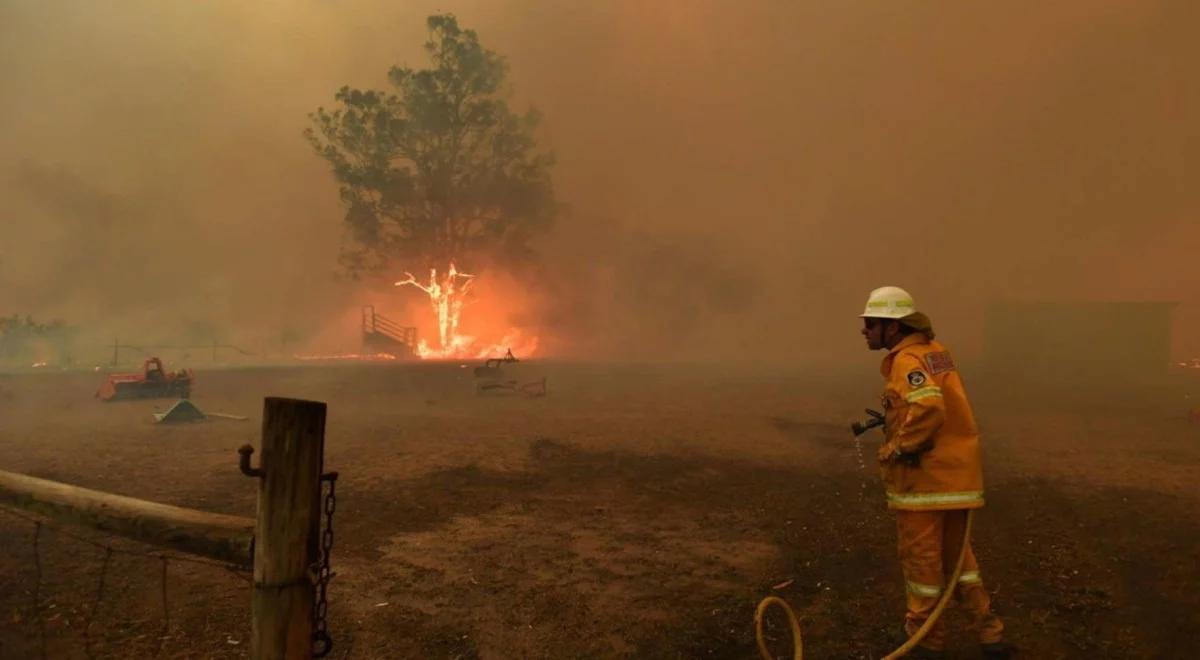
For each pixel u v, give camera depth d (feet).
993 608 14.62
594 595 15.33
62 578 15.24
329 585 15.69
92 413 44.86
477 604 14.76
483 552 18.16
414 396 57.41
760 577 16.51
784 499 23.90
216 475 26.63
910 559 11.83
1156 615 14.21
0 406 48.34
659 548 18.63
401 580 16.10
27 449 31.40
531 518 21.45
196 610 13.88
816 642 13.11
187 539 7.73
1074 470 28.78
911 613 11.85
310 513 7.23
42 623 12.69
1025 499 23.79
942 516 11.82
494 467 28.73
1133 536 19.58
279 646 7.09
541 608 14.58
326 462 29.40
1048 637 13.21
